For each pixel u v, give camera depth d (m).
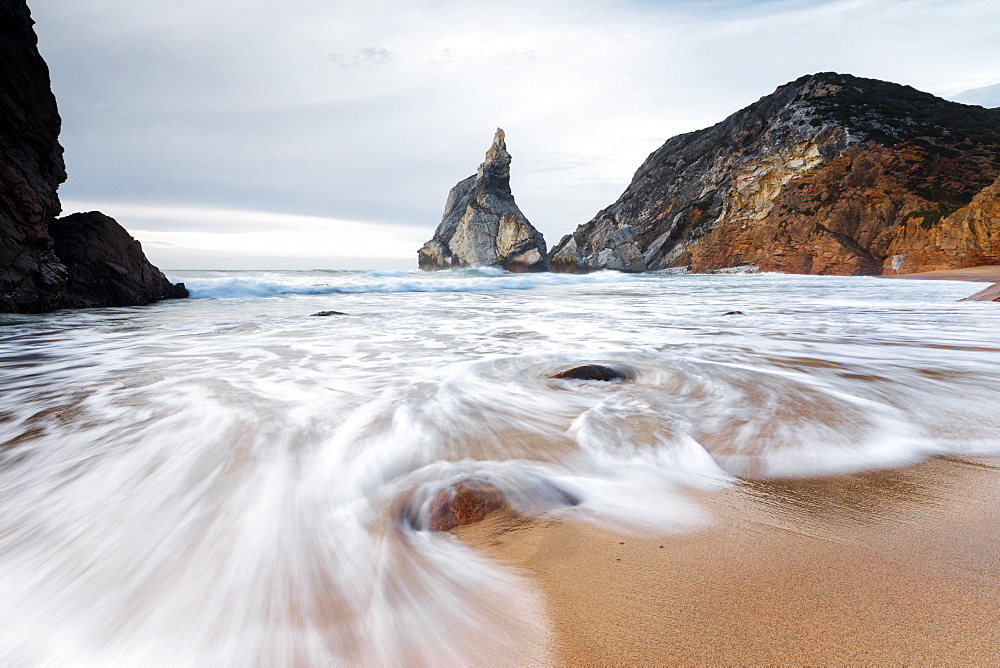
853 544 1.77
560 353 5.91
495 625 1.41
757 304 13.38
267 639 1.39
